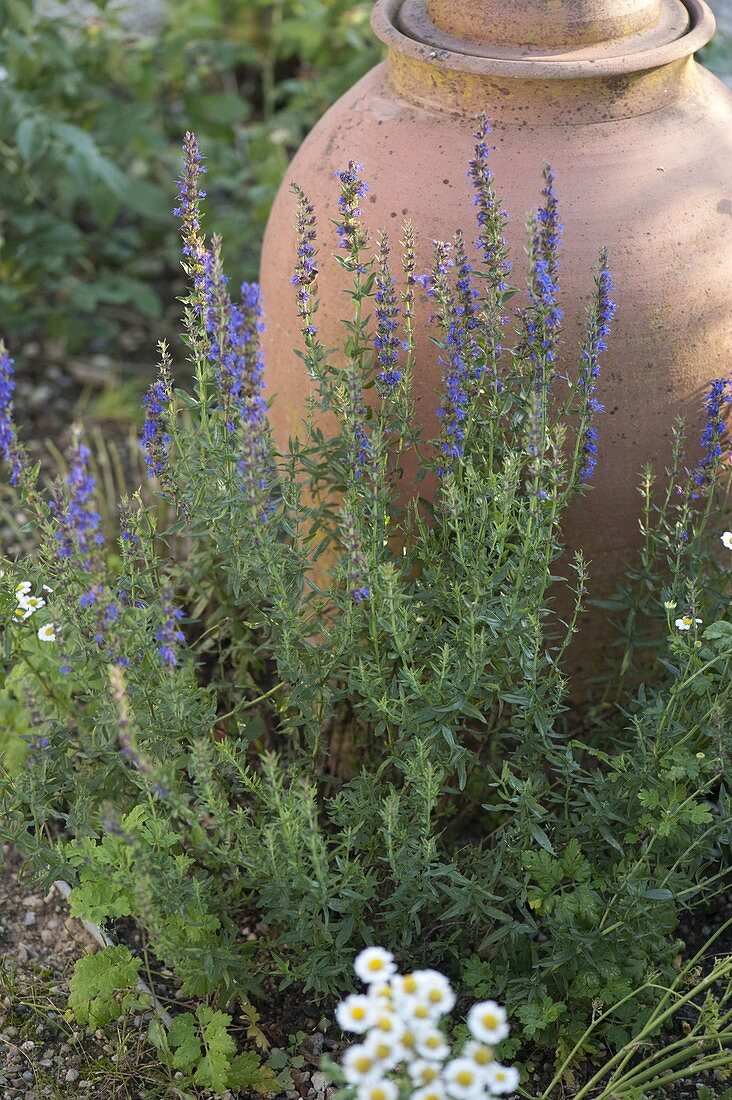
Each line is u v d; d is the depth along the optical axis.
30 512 1.42
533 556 1.37
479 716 1.37
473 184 1.40
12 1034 1.46
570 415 1.46
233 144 2.71
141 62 2.38
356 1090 1.18
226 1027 1.45
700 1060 1.38
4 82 2.12
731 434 1.50
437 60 1.47
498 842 1.45
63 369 2.29
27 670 1.59
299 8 2.46
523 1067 1.42
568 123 1.47
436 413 1.48
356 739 1.59
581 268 1.44
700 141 1.50
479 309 1.42
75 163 2.08
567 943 1.39
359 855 1.45
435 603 1.44
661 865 1.43
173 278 2.50
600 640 1.55
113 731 1.41
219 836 1.34
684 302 1.46
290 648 1.40
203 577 1.58
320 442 1.45
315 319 1.53
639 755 1.43
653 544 1.51
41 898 1.57
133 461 2.09
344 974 1.44
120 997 1.46
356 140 1.52
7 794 1.47
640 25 1.49
